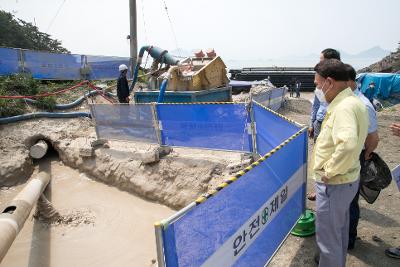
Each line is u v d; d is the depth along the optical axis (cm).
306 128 440
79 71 1597
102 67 1700
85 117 1152
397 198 560
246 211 288
